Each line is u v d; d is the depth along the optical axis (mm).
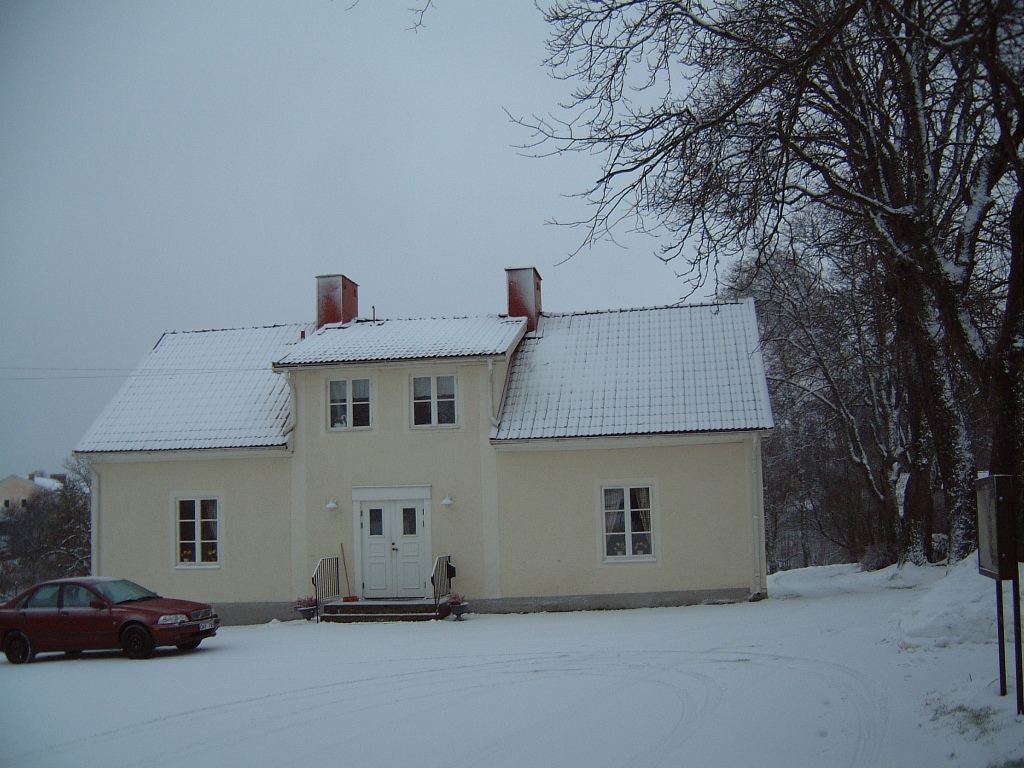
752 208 12047
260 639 20562
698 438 23125
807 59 10695
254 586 25391
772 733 9641
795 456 43625
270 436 25594
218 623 19359
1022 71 8570
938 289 16125
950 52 9812
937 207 16797
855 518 41469
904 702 10172
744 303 26703
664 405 23844
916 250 16062
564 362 25938
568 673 14172
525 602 23828
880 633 14898
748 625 18250
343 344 25969
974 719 8719
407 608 23000
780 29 12156
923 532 26703
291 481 25484
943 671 11125
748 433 22781
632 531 23609
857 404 35969
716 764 8680
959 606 12984
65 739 11242
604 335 26719
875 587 24625
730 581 22938
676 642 16578
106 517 26375
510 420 24422
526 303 27750
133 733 11438
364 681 14312
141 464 26297
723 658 14570
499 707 11906
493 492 24312
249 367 28547
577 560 23688
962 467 20250
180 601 19078
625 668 14289
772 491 48750
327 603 23938
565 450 24016
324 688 13859
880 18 12227
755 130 12195
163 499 26109
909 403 26984
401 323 27734
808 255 21266
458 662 15773
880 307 21109
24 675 16656
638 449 23641
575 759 9172
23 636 18547
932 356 19562
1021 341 14359
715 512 23156
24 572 53844
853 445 33250
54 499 55562
